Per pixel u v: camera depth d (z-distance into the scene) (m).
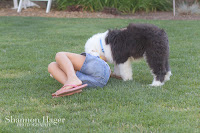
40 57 5.68
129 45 4.05
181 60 5.38
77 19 11.01
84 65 3.75
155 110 3.09
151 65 3.98
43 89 3.90
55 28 9.15
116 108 3.17
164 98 3.46
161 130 2.66
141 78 4.49
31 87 3.96
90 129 2.69
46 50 6.23
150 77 4.54
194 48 6.39
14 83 4.16
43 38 7.60
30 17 11.36
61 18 11.29
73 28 9.10
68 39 7.48
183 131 2.62
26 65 5.07
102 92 3.62
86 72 3.80
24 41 7.23
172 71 4.75
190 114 3.00
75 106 3.22
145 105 3.25
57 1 13.05
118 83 4.12
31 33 8.27
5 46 6.60
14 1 13.66
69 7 12.71
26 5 13.72
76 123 2.80
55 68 3.72
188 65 5.06
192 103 3.29
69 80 3.49
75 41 7.21
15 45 6.74
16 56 5.73
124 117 2.90
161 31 3.97
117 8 13.01
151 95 3.58
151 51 3.91
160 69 3.97
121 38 4.09
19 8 12.61
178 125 2.74
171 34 8.12
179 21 10.67
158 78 4.02
